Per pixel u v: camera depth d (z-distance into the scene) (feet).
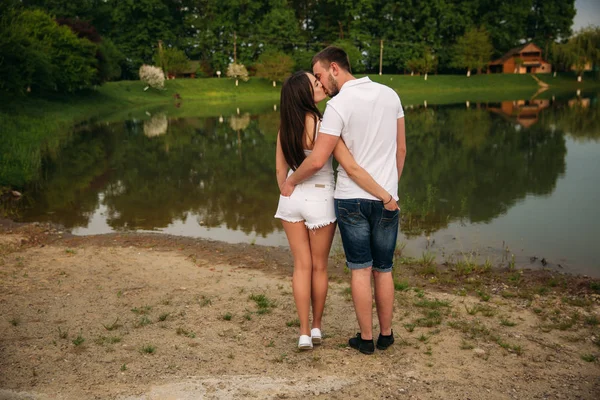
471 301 15.08
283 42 231.30
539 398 9.18
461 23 236.43
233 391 9.33
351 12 234.38
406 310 14.01
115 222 27.17
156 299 14.85
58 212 29.55
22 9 130.11
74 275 17.17
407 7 239.71
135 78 226.38
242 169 44.62
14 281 16.22
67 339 11.71
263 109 131.34
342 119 9.85
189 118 103.60
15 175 37.65
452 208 29.09
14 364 10.36
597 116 90.68
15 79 98.53
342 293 15.44
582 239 22.85
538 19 251.19
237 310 13.96
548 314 13.87
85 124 92.73
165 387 9.48
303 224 10.94
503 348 11.39
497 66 256.73
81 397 9.11
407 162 45.70
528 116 92.68
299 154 10.62
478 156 48.73
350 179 10.25
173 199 33.01
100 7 222.28
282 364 10.51
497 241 22.75
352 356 10.88
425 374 10.01
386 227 10.44
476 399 9.08
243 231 25.04
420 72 232.53
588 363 10.71
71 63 125.80
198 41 237.25
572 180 36.88
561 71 245.24
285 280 17.21
